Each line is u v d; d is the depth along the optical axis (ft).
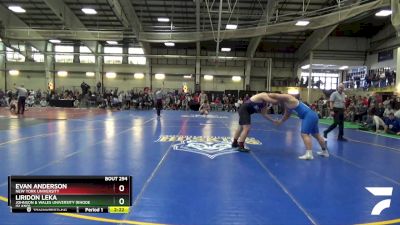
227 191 16.79
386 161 25.52
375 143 35.58
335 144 33.96
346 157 26.71
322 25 62.23
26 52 108.99
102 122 53.62
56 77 119.44
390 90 77.82
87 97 106.83
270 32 70.90
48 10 88.07
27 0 80.48
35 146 28.78
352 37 105.19
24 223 12.55
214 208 14.40
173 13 84.53
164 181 18.33
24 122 50.34
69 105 105.19
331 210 14.49
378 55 98.12
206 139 34.94
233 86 120.47
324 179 19.52
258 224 12.86
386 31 93.35
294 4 75.77
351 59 105.60
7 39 89.51
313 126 25.27
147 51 111.45
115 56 119.24
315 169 22.00
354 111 66.95
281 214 13.91
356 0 59.72
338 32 101.30
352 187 18.03
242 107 28.09
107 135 37.11
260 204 15.02
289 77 118.83
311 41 98.02
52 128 43.14
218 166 22.24
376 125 47.42
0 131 39.04
